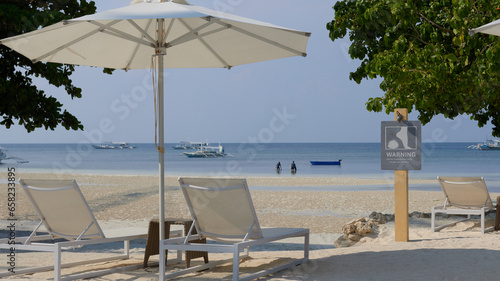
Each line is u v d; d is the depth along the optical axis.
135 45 5.87
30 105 10.34
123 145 113.44
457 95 9.50
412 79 9.13
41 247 4.38
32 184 4.68
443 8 9.61
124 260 5.61
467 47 8.94
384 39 9.72
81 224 4.69
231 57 5.94
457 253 5.28
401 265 4.79
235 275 4.17
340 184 26.09
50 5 11.00
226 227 4.61
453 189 7.70
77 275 4.54
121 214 13.29
